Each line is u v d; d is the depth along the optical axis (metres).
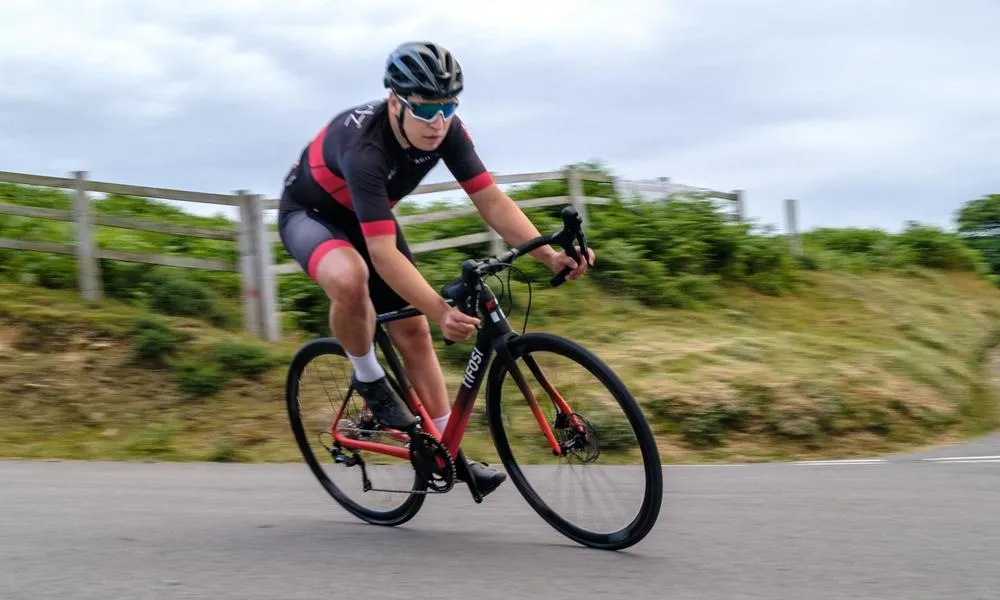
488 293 2.96
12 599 2.41
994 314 12.48
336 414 3.49
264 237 7.34
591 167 11.09
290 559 2.79
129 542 3.00
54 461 5.07
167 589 2.49
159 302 7.16
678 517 3.38
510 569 2.67
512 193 10.47
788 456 6.07
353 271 2.96
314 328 7.71
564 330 8.20
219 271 7.79
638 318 8.86
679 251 10.09
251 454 5.46
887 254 13.66
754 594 2.41
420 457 3.09
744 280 10.64
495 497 3.80
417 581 2.55
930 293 12.44
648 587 2.48
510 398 3.01
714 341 7.88
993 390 8.20
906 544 2.92
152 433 5.70
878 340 9.10
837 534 3.07
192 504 3.71
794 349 7.72
